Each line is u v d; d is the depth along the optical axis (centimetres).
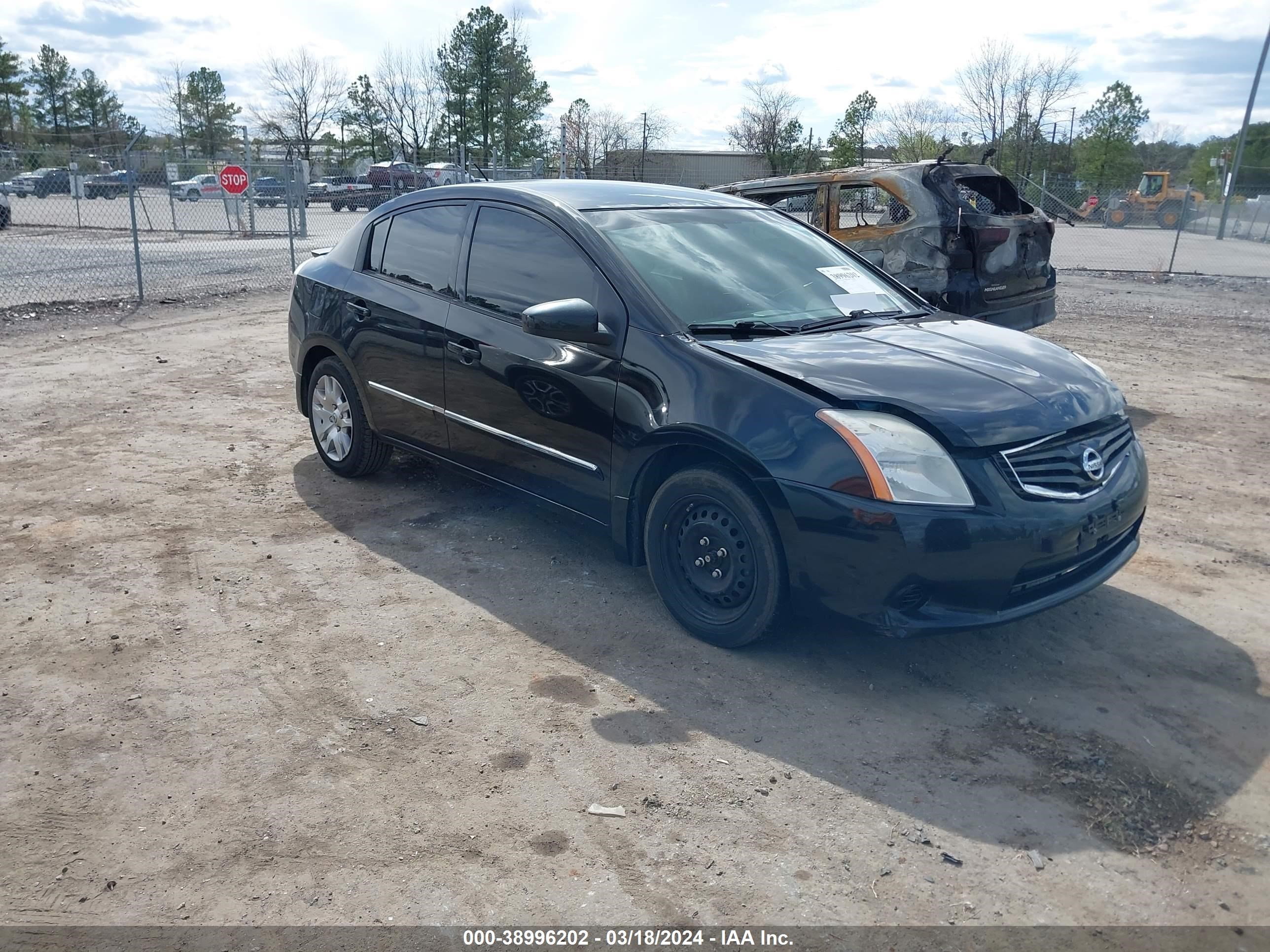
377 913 255
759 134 4762
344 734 333
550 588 448
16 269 1734
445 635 404
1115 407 397
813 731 341
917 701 362
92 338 1043
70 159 2816
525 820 292
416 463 624
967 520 334
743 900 262
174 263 1875
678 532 400
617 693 363
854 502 338
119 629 402
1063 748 333
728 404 368
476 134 5931
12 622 405
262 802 297
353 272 555
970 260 774
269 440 673
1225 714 356
